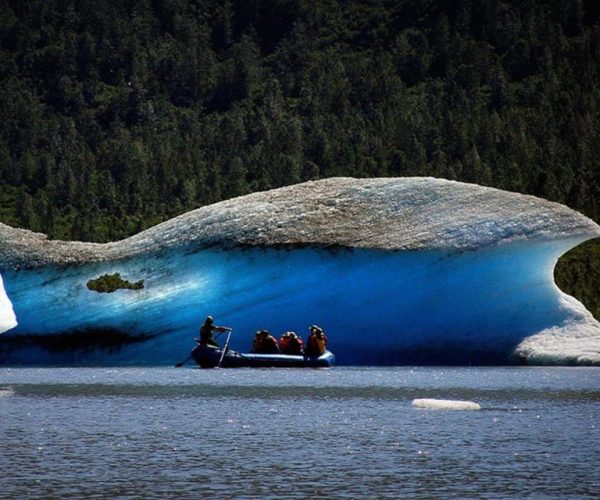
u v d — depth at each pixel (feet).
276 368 606.55
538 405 385.09
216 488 231.71
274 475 245.65
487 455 270.87
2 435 304.91
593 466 255.91
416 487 233.14
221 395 426.92
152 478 241.96
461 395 425.69
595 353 639.76
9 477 242.58
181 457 268.21
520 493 227.40
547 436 302.45
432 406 376.68
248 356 610.65
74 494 225.35
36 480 239.71
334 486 233.96
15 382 503.61
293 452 275.59
